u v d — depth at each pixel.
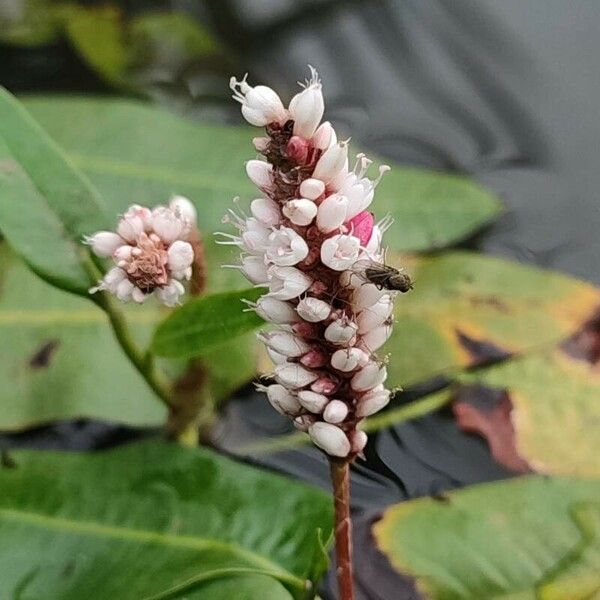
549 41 0.28
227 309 0.18
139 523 0.19
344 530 0.17
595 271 0.23
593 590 0.19
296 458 0.20
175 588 0.17
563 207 0.24
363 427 0.21
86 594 0.18
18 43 0.29
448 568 0.19
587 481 0.20
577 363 0.21
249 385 0.21
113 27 0.29
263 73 0.28
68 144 0.23
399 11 0.29
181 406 0.20
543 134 0.26
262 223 0.15
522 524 0.19
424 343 0.21
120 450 0.20
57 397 0.21
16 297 0.21
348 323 0.15
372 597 0.19
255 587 0.18
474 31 0.29
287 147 0.15
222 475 0.19
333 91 0.27
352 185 0.15
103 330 0.21
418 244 0.23
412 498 0.20
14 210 0.18
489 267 0.22
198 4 0.30
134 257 0.17
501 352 0.21
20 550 0.19
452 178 0.24
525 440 0.20
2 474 0.19
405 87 0.27
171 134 0.24
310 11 0.30
